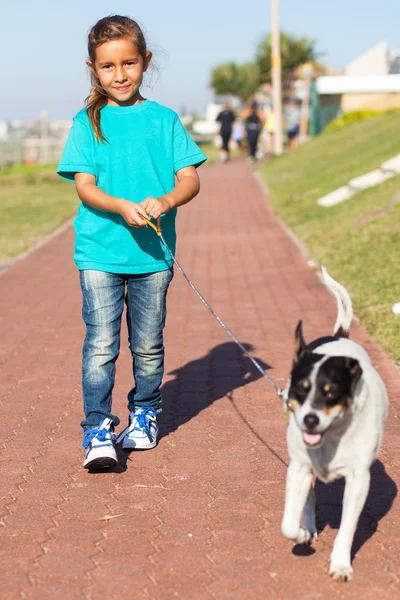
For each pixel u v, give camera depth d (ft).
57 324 28.48
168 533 12.94
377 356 22.82
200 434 17.48
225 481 14.98
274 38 103.76
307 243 42.75
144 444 16.42
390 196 46.26
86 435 15.29
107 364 15.64
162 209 14.60
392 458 15.94
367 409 11.18
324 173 67.72
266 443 16.90
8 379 21.97
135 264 15.42
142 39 15.20
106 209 14.71
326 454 11.28
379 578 11.57
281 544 12.56
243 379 21.54
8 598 11.05
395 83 120.78
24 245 47.09
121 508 13.88
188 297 32.53
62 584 11.41
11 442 17.17
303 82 133.69
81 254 15.53
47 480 15.12
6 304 31.96
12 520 13.43
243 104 180.55
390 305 27.40
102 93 15.39
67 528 13.12
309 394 10.62
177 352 24.34
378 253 35.14
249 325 27.55
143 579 11.54
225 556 12.19
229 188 74.74
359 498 11.37
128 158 15.28
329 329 26.68
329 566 11.85
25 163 138.72
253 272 37.29
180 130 15.81
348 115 111.65
